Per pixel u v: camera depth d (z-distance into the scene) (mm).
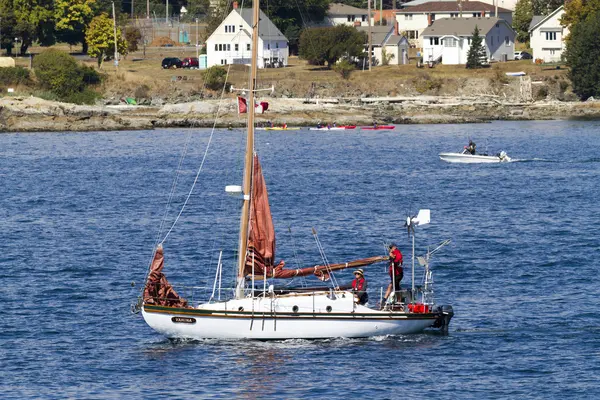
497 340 164125
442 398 138625
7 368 151375
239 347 157875
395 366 150375
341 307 160625
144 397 139000
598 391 141125
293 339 160375
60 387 143250
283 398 138375
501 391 141125
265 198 165000
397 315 161875
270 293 162375
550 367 151125
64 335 168375
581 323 174250
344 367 149625
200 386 142750
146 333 169000
